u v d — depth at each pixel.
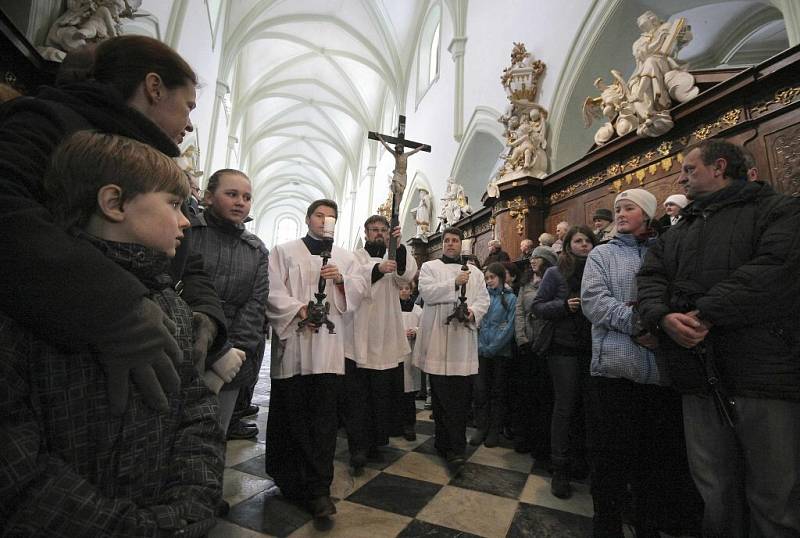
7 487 0.53
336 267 2.34
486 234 8.62
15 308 0.58
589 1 6.16
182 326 0.89
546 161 6.68
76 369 0.64
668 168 4.43
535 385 3.26
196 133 9.02
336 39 17.25
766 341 1.40
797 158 3.27
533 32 7.56
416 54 14.19
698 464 1.56
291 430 2.22
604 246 2.19
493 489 2.53
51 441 0.61
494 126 8.67
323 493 2.07
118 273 0.65
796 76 3.31
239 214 2.19
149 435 0.71
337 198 28.69
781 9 3.88
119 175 0.71
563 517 2.18
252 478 2.59
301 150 28.81
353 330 2.90
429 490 2.48
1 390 0.56
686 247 1.67
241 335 2.11
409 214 13.74
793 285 1.37
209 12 9.66
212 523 0.71
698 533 2.02
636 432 1.88
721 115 3.88
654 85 4.37
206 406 0.87
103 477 0.64
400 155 3.00
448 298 3.10
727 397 1.47
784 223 1.43
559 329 2.61
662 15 5.76
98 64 0.98
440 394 2.99
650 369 1.83
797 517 1.33
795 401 1.35
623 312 1.88
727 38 7.20
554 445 2.52
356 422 2.81
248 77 18.86
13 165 0.66
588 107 5.28
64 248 0.61
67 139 0.72
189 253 1.35
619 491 1.83
